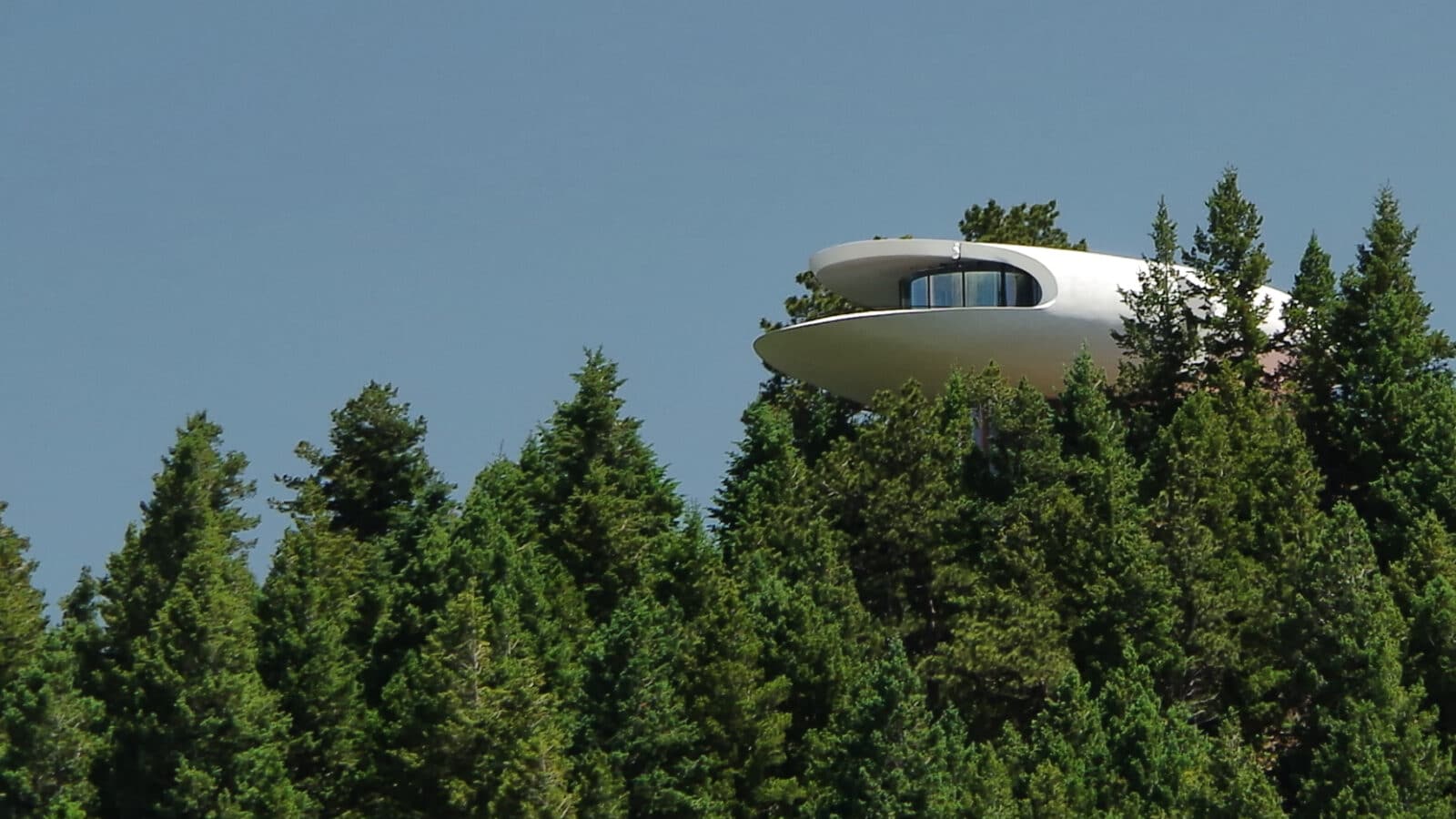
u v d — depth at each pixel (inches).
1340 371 6461.6
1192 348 6387.8
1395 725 4990.2
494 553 5260.8
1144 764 4815.5
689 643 5059.1
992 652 5295.3
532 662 4975.4
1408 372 6363.2
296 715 5068.9
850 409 7214.6
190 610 4975.4
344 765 5032.0
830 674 5083.7
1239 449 6043.3
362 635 5290.4
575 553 5615.2
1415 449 6122.1
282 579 5216.5
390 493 6195.9
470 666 4857.3
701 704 4945.9
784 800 4896.7
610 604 5585.6
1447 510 5959.6
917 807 4640.8
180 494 5378.9
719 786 4859.7
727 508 6008.9
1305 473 5905.5
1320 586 5265.8
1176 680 5349.4
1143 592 5393.7
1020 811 4690.0
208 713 4904.0
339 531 6127.0
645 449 5944.9
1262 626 5477.4
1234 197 6579.7
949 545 5693.9
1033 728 5009.8
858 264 6683.1
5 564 5477.4
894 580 5693.9
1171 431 5974.4
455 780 4778.5
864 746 4690.0
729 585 5206.7
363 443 6205.7
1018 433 5861.2
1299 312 6535.4
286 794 4874.5
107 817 4938.5
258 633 5191.9
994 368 6072.8
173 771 4891.7
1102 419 5954.7
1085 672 5433.1
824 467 5816.9
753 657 5044.3
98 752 4955.7
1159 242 6565.0
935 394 6589.6
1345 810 4837.6
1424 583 5605.3
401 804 4904.0
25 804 4845.0
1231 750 4854.8
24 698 4891.7
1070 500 5605.3
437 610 5182.1
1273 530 5684.1
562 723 4913.9
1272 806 4714.6
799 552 5502.0
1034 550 5585.6
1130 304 6407.5
